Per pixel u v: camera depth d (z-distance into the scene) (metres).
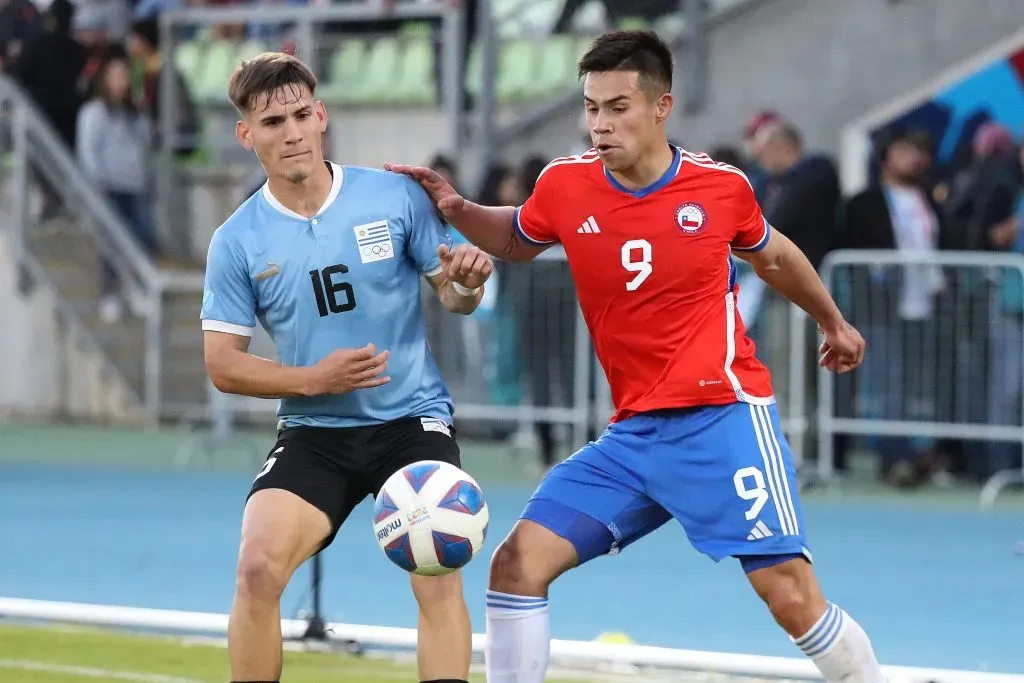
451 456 17.81
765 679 22.44
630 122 16.95
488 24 57.47
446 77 58.31
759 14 56.31
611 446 17.92
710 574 32.28
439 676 17.12
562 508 17.75
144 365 62.53
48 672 22.78
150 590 29.77
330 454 17.84
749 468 17.28
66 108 63.03
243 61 17.64
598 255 17.64
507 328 45.59
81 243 62.56
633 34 17.05
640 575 32.12
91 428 61.97
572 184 17.78
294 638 24.11
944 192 47.59
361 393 17.84
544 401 45.31
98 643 25.05
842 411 43.56
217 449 55.59
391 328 18.02
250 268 17.80
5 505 42.03
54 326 63.12
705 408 17.50
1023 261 41.59
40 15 64.19
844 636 17.20
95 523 38.75
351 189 18.00
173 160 62.66
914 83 55.34
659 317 17.56
